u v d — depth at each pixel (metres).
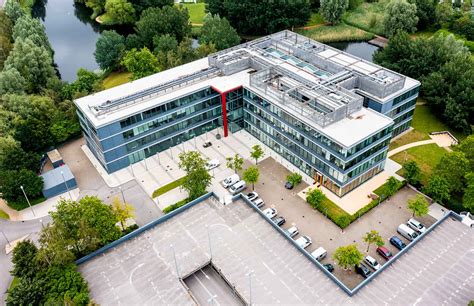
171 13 177.38
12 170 109.25
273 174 113.38
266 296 76.69
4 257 94.56
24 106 126.94
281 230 88.25
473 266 79.19
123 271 83.19
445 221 88.69
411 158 115.12
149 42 174.50
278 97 112.38
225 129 126.62
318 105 107.81
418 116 132.88
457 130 125.31
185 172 115.38
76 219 85.69
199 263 83.75
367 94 113.94
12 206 107.88
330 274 78.31
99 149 114.44
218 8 199.38
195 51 159.75
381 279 77.88
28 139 119.31
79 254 86.75
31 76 146.25
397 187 101.19
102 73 170.25
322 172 105.75
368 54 182.88
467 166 97.38
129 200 107.25
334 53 133.12
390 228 95.31
